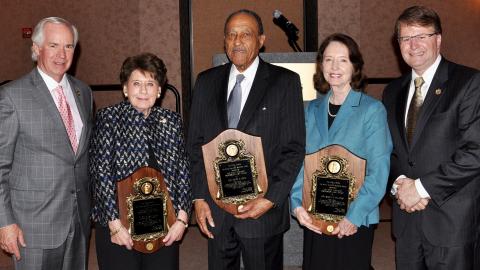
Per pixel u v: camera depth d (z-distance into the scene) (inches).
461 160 90.3
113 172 91.3
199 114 103.6
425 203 93.4
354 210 91.3
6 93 93.0
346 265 94.6
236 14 99.4
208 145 98.3
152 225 92.7
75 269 101.0
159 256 95.3
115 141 91.7
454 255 94.0
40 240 95.3
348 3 241.6
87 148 101.0
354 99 95.5
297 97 99.5
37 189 94.6
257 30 99.0
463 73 93.7
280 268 104.5
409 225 98.3
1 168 92.0
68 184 96.8
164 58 247.1
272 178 99.2
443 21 238.8
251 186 97.6
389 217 197.9
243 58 97.7
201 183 102.1
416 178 95.5
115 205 90.4
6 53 248.2
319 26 243.1
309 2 243.9
